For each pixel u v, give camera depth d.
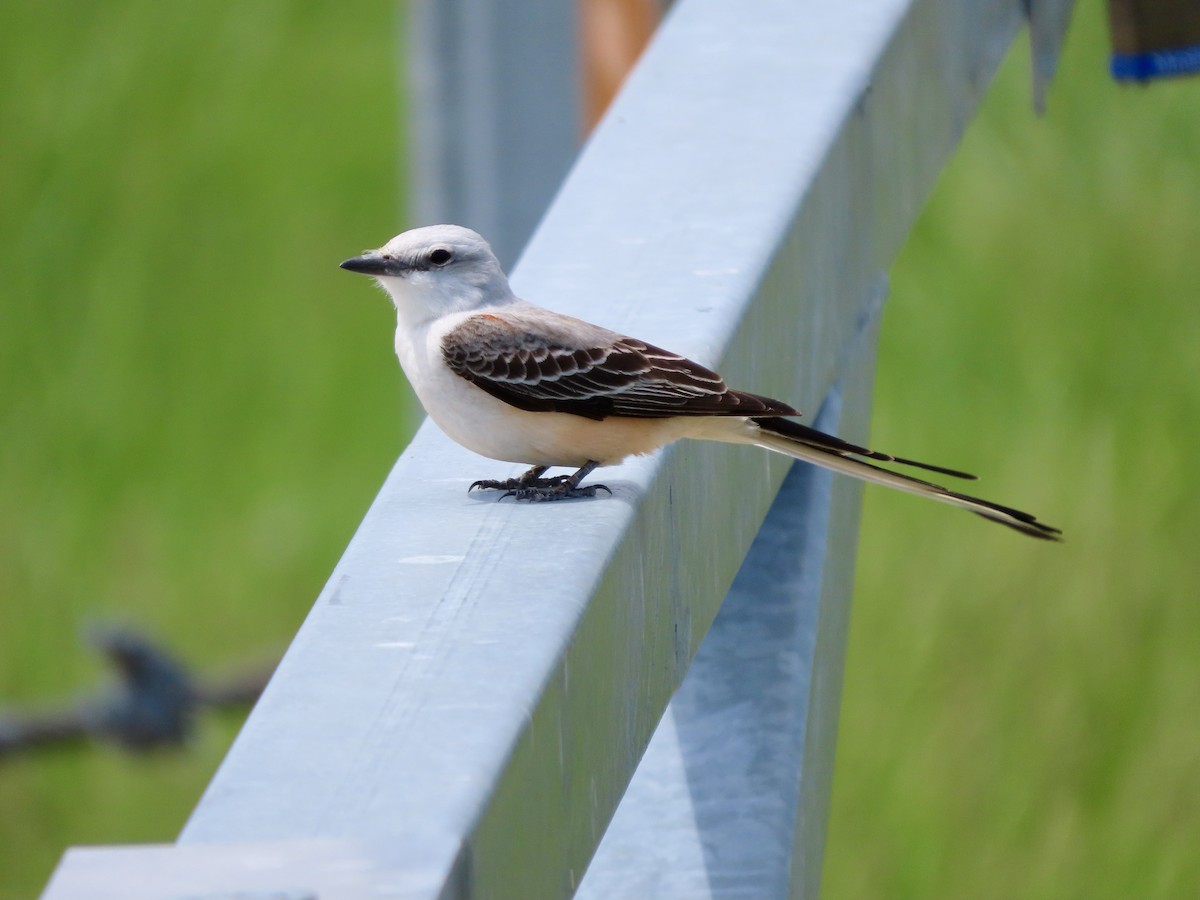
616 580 4.56
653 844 6.12
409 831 3.20
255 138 25.67
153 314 23.59
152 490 21.30
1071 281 17.56
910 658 14.59
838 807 13.70
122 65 27.38
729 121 7.00
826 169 6.76
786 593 6.68
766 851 6.00
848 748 14.02
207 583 19.47
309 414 21.72
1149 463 15.61
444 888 3.07
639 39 13.83
